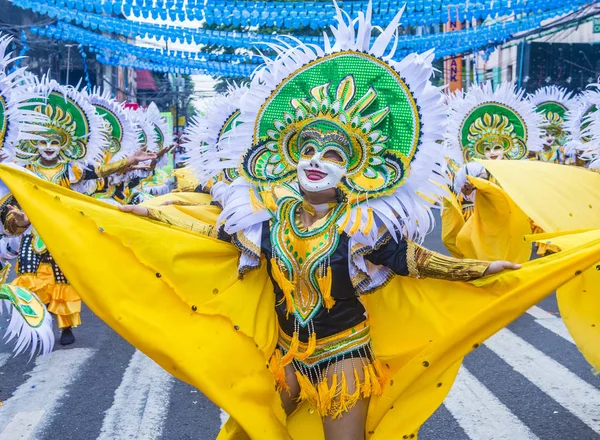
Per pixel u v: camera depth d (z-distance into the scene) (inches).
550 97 545.6
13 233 159.3
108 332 264.2
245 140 120.2
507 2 366.6
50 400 187.9
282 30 405.1
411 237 116.2
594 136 219.6
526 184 167.3
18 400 188.4
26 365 220.7
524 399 184.2
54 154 264.1
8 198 157.9
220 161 126.3
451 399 185.2
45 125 259.0
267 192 118.2
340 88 113.7
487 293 114.2
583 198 167.2
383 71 112.7
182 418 176.4
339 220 112.4
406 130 112.5
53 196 115.0
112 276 116.6
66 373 211.5
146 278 118.0
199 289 120.3
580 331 142.9
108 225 116.2
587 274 138.9
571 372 205.0
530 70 905.5
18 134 159.5
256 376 122.0
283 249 114.1
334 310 113.7
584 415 171.9
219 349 120.3
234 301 121.6
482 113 328.8
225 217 118.6
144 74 1214.3
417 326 119.6
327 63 115.2
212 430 168.9
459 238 236.7
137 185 461.7
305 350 115.7
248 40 446.3
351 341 114.3
